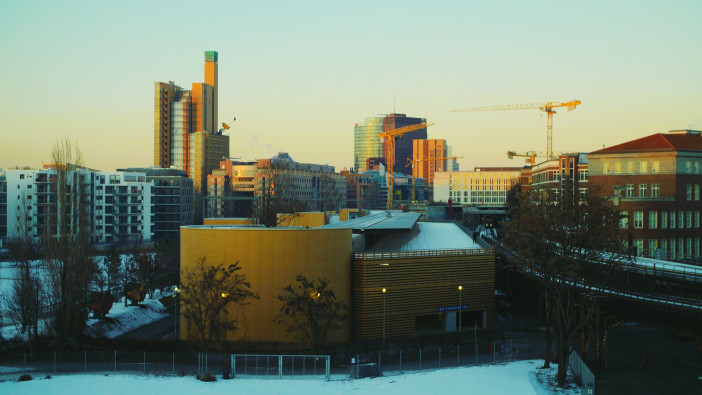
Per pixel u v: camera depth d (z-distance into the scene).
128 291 106.38
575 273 63.22
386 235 119.31
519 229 72.31
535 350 81.94
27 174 190.12
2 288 105.94
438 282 91.62
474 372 67.81
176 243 175.50
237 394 57.03
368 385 61.41
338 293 82.81
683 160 119.00
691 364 73.06
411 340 81.69
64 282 77.81
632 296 67.69
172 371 67.62
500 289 136.62
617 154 122.25
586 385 58.72
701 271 79.88
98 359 71.69
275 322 79.50
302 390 59.06
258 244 79.75
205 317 72.12
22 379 62.19
